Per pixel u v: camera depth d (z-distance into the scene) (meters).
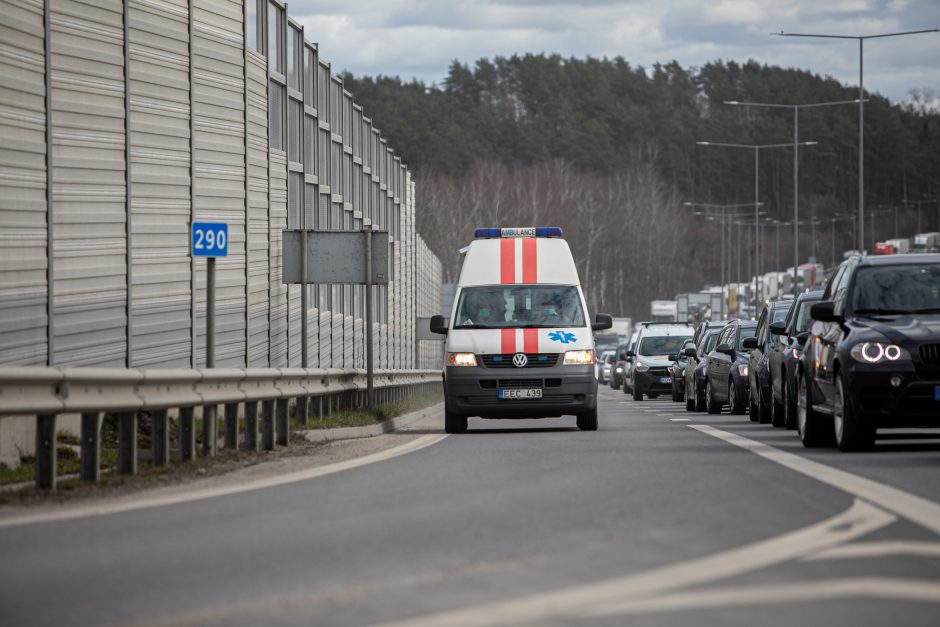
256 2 71.44
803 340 48.91
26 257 46.31
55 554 23.44
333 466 39.59
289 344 78.38
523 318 60.81
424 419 86.19
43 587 20.28
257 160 70.94
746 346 65.75
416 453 44.56
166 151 58.47
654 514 26.95
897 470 35.06
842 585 19.02
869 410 40.47
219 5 64.69
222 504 30.30
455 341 59.78
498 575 20.50
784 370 56.41
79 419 48.56
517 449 45.56
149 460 42.97
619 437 51.81
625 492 30.97
